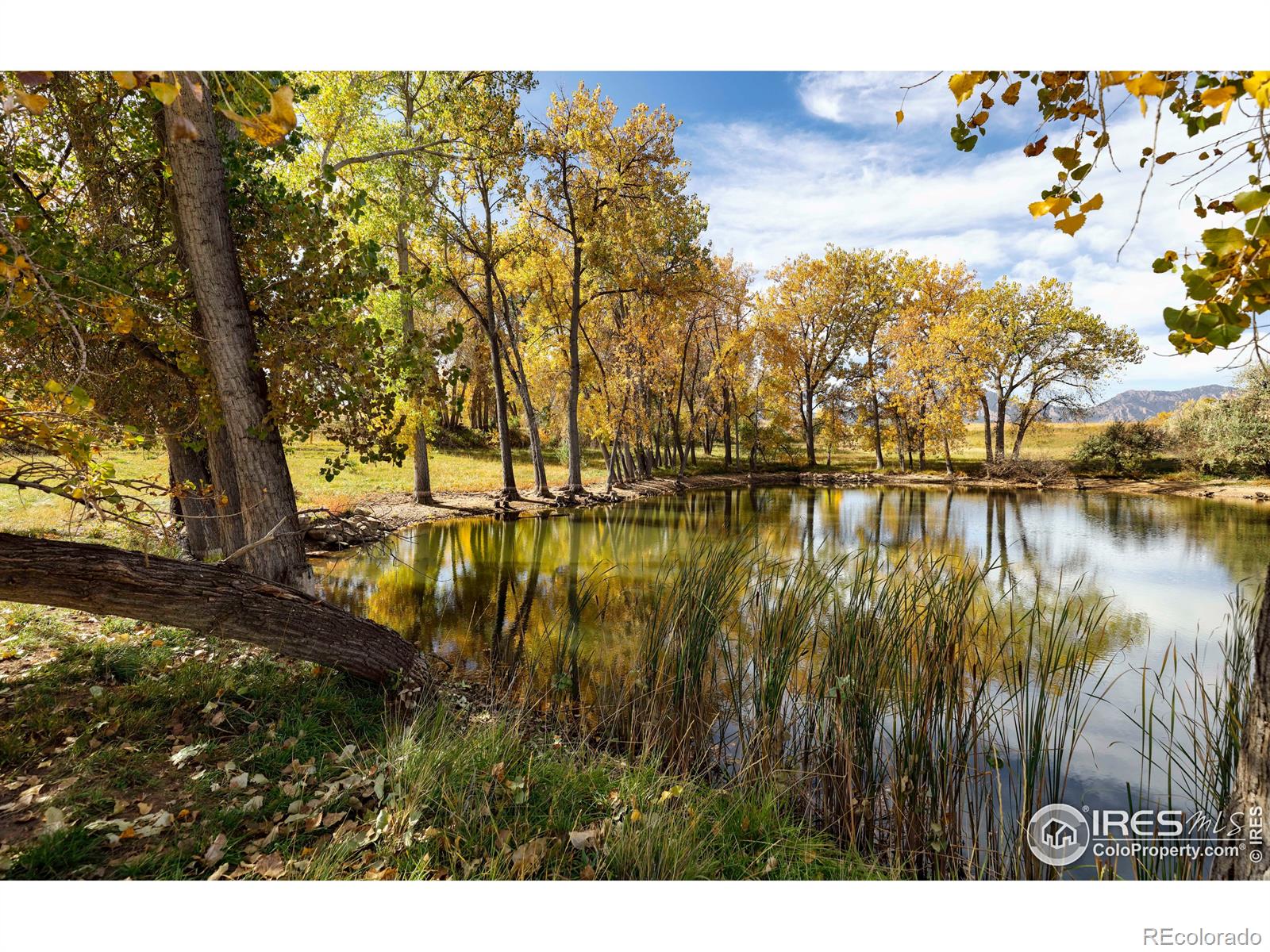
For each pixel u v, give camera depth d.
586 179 20.28
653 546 13.23
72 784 2.97
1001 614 8.06
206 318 5.06
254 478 5.24
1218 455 26.66
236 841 2.79
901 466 36.00
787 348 32.34
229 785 3.17
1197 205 1.82
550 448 37.94
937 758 3.78
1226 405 26.62
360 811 3.09
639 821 3.20
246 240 5.60
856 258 35.09
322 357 5.31
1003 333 32.81
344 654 4.36
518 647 6.63
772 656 4.72
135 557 3.61
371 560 10.91
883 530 15.98
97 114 5.59
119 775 3.11
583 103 19.31
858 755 3.96
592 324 25.20
